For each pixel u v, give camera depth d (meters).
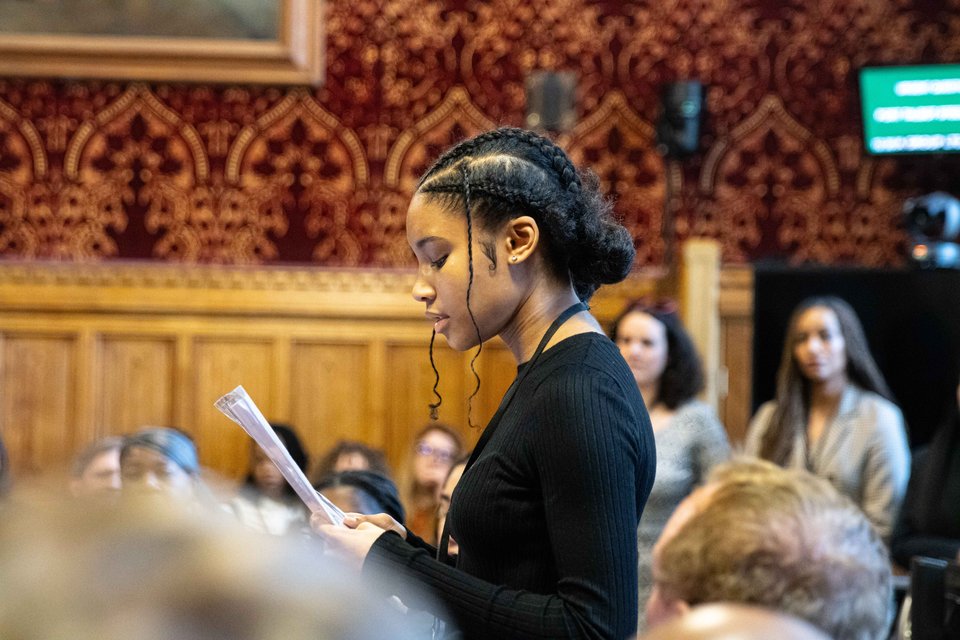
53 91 7.14
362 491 3.21
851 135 7.18
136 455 3.31
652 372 4.81
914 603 2.27
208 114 7.17
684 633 0.81
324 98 7.19
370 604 0.49
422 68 7.19
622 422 1.94
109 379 7.11
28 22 7.08
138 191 7.16
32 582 0.46
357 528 2.03
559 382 1.95
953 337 6.51
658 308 4.92
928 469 4.88
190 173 7.17
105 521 0.49
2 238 7.13
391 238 7.19
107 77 7.09
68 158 7.14
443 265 2.07
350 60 7.19
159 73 7.08
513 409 2.00
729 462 1.50
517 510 1.93
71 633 0.45
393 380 7.12
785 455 5.45
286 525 0.86
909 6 7.14
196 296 7.10
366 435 7.11
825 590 1.31
